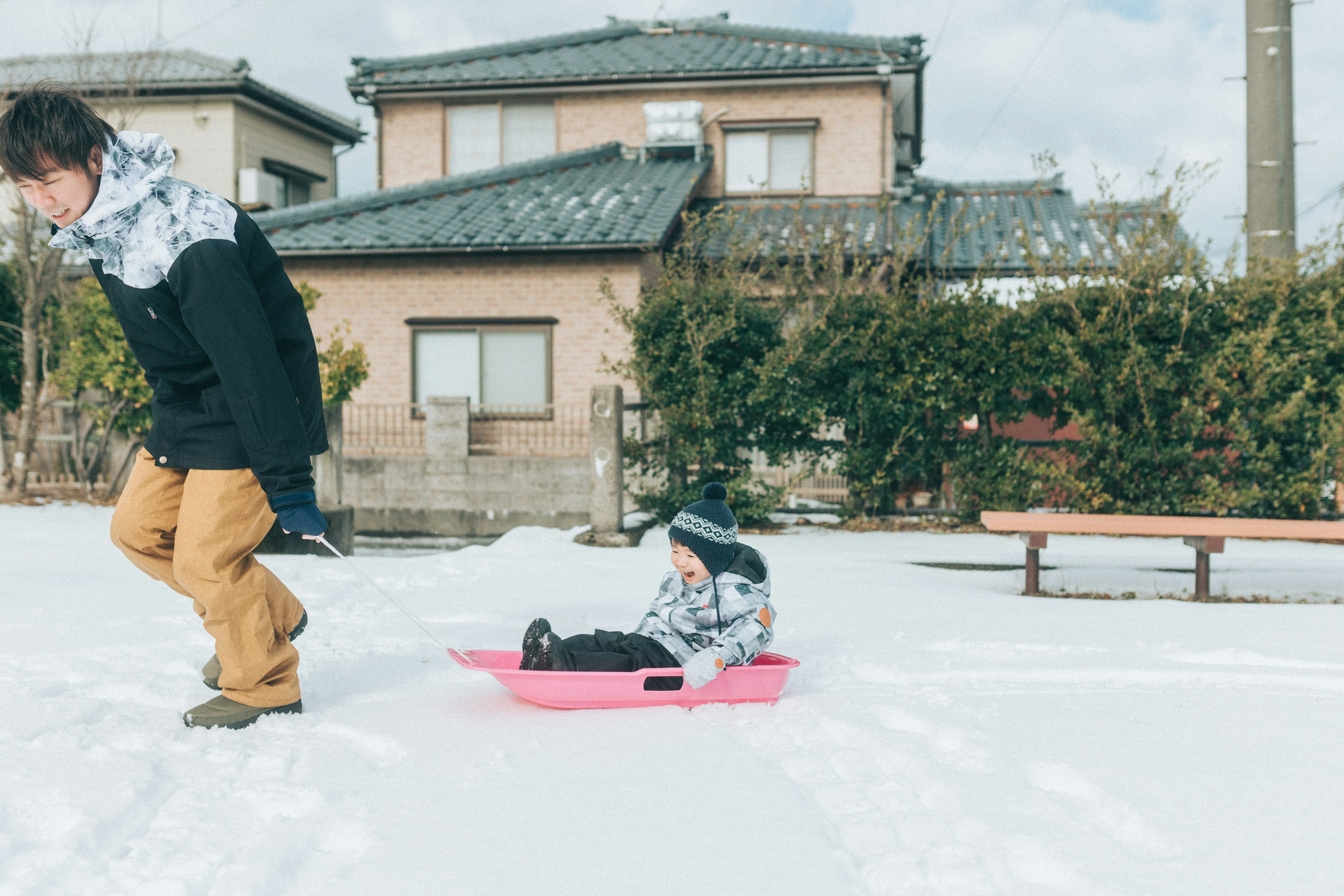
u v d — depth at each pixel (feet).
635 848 7.61
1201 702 11.87
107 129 9.26
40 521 31.48
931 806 8.67
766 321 32.35
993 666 13.48
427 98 59.57
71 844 7.48
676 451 31.99
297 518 9.68
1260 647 14.84
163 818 8.10
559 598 19.36
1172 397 30.50
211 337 9.32
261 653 10.51
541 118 59.26
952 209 54.08
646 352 32.12
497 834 7.86
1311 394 30.50
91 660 13.29
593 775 9.20
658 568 23.98
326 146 71.72
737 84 56.18
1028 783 9.05
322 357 34.68
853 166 55.93
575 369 46.60
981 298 31.78
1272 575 24.47
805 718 11.00
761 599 11.82
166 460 10.21
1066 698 12.09
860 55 56.39
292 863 7.40
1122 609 18.53
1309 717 11.25
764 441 32.76
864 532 31.65
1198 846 7.70
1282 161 36.78
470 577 22.15
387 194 51.37
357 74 60.18
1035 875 7.45
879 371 31.45
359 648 14.51
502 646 15.06
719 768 9.38
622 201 49.24
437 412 41.19
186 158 61.11
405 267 47.62
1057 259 31.81
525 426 46.98
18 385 41.86
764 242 46.78
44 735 9.86
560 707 11.41
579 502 40.29
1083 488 30.66
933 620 17.16
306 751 9.78
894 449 31.55
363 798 8.63
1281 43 36.60
